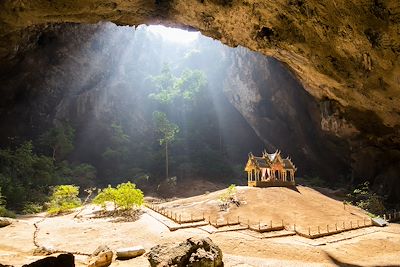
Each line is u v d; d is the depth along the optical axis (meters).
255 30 17.45
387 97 19.17
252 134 49.03
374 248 14.52
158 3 17.55
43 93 35.69
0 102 32.38
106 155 38.66
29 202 24.14
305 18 14.91
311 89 28.25
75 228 16.34
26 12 15.16
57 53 34.34
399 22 11.96
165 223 16.97
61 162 34.16
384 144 28.94
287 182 25.39
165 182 36.06
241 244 13.92
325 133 35.66
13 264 10.05
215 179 40.16
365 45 14.30
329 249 13.84
